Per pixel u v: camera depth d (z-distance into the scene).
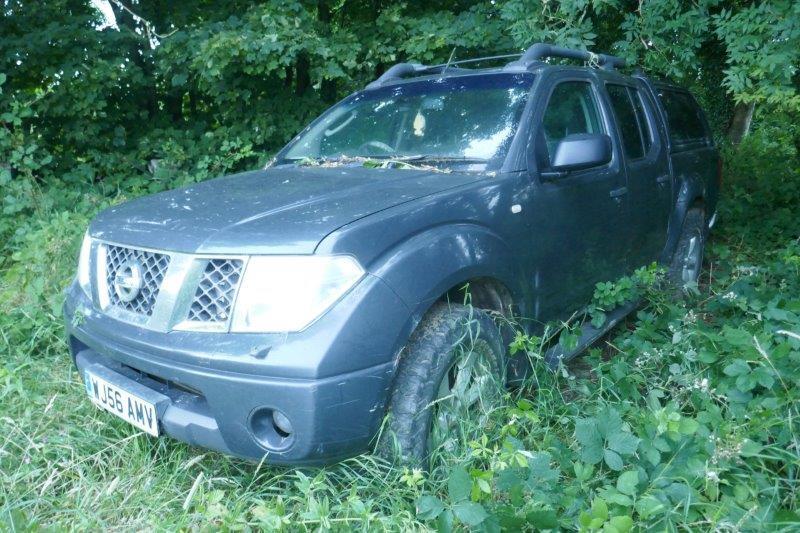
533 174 3.18
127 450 2.78
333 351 2.17
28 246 5.13
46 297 4.27
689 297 4.66
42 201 6.29
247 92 7.63
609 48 6.63
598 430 2.27
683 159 4.94
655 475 2.25
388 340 2.29
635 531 2.05
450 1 8.26
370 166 3.35
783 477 2.34
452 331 2.56
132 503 2.45
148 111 8.53
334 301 2.24
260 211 2.58
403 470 2.28
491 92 3.54
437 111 3.55
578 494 2.28
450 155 3.27
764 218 7.05
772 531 1.95
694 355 3.05
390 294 2.33
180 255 2.39
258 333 2.23
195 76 7.70
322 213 2.49
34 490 2.49
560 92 3.65
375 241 2.38
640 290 3.84
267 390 2.16
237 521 2.18
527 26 5.74
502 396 2.83
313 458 2.22
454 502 2.04
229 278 2.31
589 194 3.55
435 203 2.66
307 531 2.18
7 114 6.73
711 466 2.22
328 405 2.16
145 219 2.69
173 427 2.41
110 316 2.58
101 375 2.68
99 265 2.72
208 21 7.84
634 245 4.14
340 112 4.00
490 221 2.87
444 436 2.53
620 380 3.01
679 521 2.07
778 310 3.09
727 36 4.62
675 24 5.32
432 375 2.47
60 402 3.15
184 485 2.60
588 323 3.86
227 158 7.61
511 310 3.02
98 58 7.52
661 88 5.18
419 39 7.19
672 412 2.35
